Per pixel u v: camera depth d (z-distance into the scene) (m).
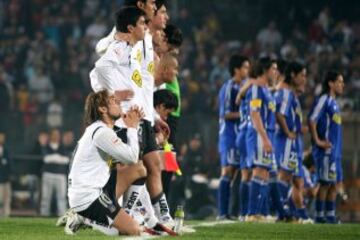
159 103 36.00
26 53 98.00
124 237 28.83
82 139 29.73
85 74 96.06
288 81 49.16
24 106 83.88
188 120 71.19
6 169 70.06
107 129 29.47
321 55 96.81
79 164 29.52
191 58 98.75
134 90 32.03
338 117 50.47
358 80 93.62
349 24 104.00
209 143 70.56
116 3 104.94
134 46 32.22
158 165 33.00
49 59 96.50
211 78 93.38
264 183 47.28
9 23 103.19
